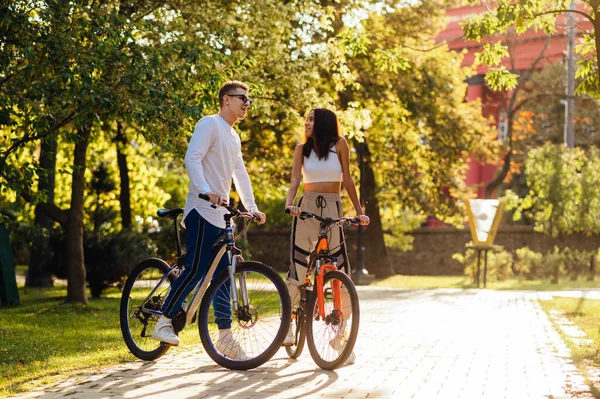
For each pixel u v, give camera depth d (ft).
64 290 65.82
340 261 22.34
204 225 20.92
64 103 33.58
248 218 20.86
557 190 88.89
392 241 109.91
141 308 22.85
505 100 144.46
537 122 147.64
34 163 33.12
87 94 30.48
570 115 103.45
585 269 88.58
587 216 88.89
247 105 21.76
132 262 56.18
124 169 65.62
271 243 127.24
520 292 65.05
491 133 99.86
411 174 96.48
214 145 21.30
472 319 38.93
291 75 51.67
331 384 18.80
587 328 34.35
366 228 103.14
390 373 20.85
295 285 22.57
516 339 30.01
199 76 36.17
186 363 21.88
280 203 126.11
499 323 36.83
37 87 30.09
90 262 55.83
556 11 33.22
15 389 17.78
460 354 25.26
